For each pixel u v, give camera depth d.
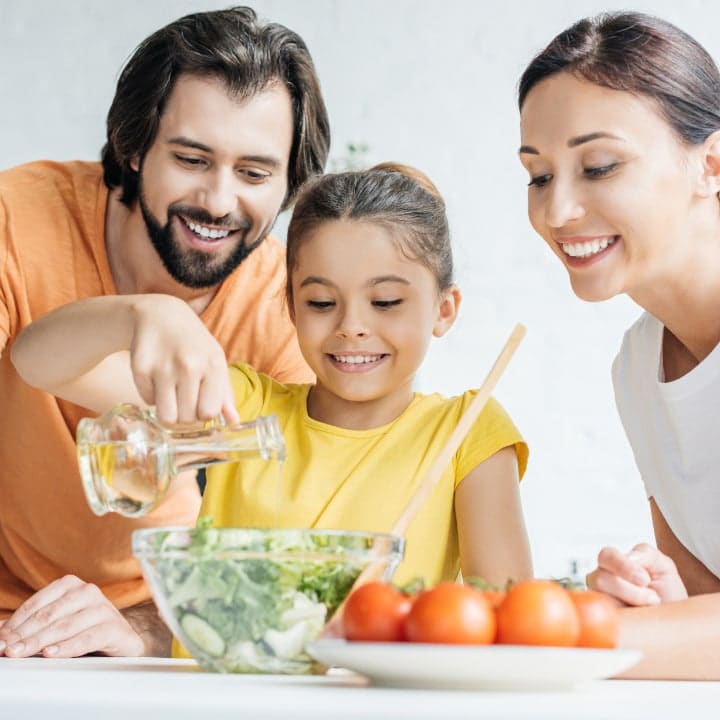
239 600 1.25
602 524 5.17
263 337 2.62
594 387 5.17
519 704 0.95
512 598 1.13
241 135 2.33
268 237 2.74
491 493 2.01
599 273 1.82
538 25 5.14
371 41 5.17
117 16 4.93
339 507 2.00
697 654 1.29
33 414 2.46
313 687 1.10
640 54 1.77
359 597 1.17
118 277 2.60
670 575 1.59
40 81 4.93
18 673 1.25
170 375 1.54
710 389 1.97
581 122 1.77
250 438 1.43
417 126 5.18
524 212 5.18
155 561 1.26
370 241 1.99
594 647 1.16
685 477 2.07
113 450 1.42
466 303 5.19
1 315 2.45
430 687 1.08
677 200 1.80
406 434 2.08
